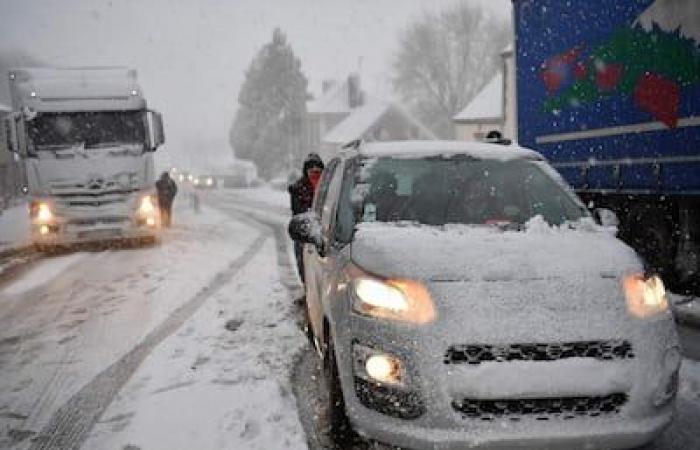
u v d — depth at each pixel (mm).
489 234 4086
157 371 5762
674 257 8188
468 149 5184
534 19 10672
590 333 3322
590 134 9242
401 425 3395
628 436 3303
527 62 10953
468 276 3537
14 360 6297
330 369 4168
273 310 8047
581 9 9297
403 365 3391
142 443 4305
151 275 10875
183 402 4977
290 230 4824
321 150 71438
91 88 14000
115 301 8883
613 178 8797
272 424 4508
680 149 7547
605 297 3455
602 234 4219
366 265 3783
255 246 14969
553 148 10250
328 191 5496
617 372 3316
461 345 3316
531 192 4816
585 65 9281
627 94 8391
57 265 12383
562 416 3309
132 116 14172
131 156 14062
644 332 3424
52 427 4648
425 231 4172
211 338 6789
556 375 3266
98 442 4367
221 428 4477
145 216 14320
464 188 4801
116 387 5406
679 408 4633
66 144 13836
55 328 7496
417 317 3432
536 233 4125
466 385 3271
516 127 11422
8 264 12766
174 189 19938
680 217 7984
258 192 49500
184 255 13305
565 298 3420
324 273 4547
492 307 3379
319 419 4590
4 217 25234
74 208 13797
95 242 14859
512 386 3250
